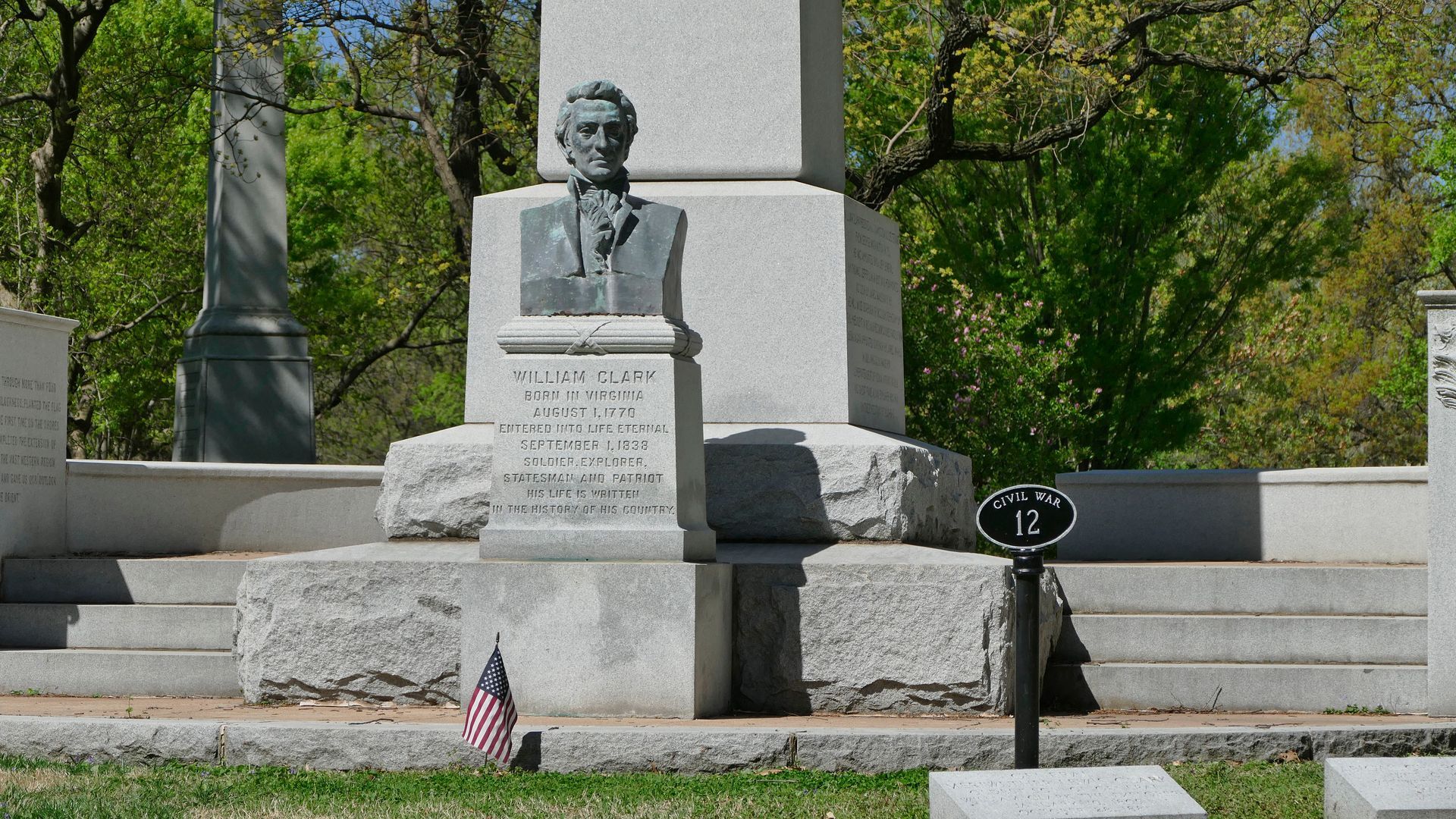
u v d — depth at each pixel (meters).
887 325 11.14
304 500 12.77
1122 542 13.18
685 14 10.71
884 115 23.33
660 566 7.96
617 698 7.94
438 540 9.73
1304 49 20.69
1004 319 20.52
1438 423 8.92
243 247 18.20
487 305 10.37
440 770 7.25
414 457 9.81
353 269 36.56
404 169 30.52
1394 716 8.93
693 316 10.27
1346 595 9.81
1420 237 33.19
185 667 9.59
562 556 8.15
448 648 8.62
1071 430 20.19
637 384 8.20
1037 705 6.17
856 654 8.59
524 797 6.51
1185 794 5.11
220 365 17.83
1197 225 27.14
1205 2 19.94
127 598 10.44
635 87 10.69
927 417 18.22
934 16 22.25
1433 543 8.90
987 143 21.80
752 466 9.57
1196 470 12.96
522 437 8.24
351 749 7.32
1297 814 6.19
